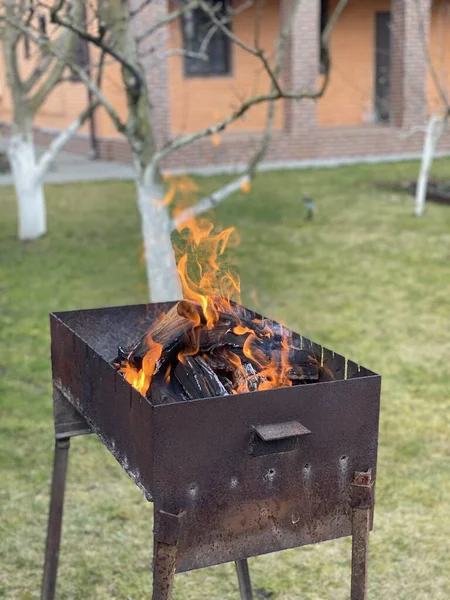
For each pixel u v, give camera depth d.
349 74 18.30
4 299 7.09
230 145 15.34
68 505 3.81
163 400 2.18
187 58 16.55
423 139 17.22
